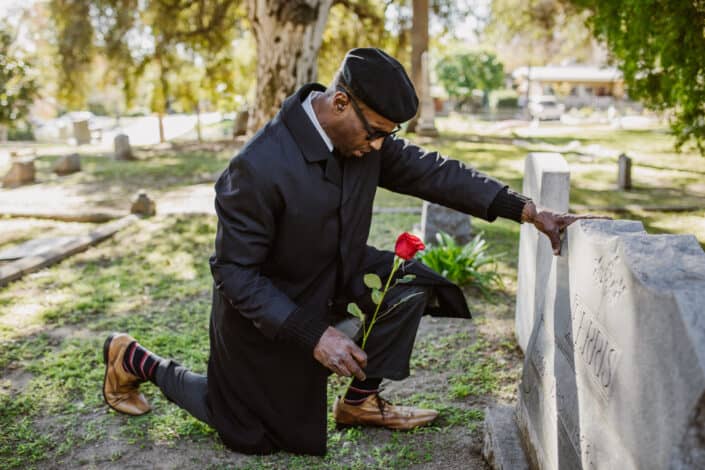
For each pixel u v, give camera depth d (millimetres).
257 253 2162
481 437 2771
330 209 2199
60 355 3736
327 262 2326
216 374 2506
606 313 1684
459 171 2420
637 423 1424
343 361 2072
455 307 2537
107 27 17625
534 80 44656
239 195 2117
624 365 1529
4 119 14930
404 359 2570
